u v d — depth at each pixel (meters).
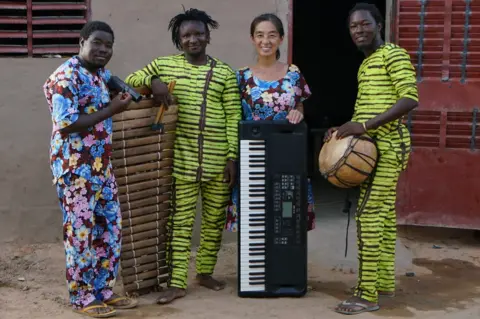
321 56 10.02
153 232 4.59
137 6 5.44
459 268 5.28
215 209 4.61
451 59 5.59
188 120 4.45
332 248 5.64
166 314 4.26
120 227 4.27
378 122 4.10
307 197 4.56
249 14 5.54
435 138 5.70
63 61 5.43
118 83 4.15
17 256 5.33
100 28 3.94
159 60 4.49
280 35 4.46
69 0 5.43
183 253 4.57
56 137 3.99
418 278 5.04
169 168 4.56
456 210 5.73
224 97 4.48
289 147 4.42
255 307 4.39
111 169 4.18
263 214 4.48
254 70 4.50
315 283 4.91
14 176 5.49
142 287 4.59
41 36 5.39
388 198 4.34
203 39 4.39
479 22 5.49
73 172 3.97
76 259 4.10
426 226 6.23
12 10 5.42
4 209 5.51
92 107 3.99
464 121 5.63
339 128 4.23
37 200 5.54
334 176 4.19
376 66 4.19
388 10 5.76
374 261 4.31
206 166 4.46
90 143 4.00
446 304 4.50
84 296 4.22
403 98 4.06
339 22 9.95
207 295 4.62
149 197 4.52
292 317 4.22
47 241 5.61
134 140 4.38
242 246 4.49
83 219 4.04
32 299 4.48
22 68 5.39
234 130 4.49
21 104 5.42
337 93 10.06
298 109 4.59
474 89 5.57
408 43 5.66
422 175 5.76
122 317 4.20
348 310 4.28
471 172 5.66
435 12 5.57
